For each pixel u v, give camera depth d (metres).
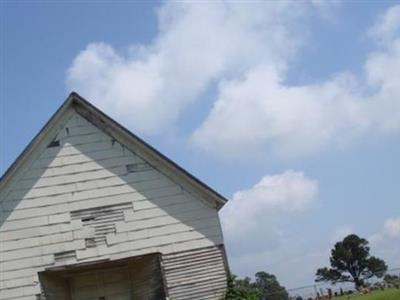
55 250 21.50
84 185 22.47
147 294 22.80
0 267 20.91
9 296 20.66
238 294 22.11
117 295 23.84
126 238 22.11
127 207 22.48
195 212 22.92
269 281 150.75
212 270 22.31
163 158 23.03
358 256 153.00
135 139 23.14
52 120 22.73
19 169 22.11
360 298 71.88
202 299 21.89
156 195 22.83
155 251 22.11
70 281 23.70
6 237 21.27
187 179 23.09
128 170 22.97
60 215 21.94
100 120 23.38
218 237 22.78
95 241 21.88
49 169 22.42
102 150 23.06
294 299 90.56
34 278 21.03
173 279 21.94
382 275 151.12
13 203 21.70
